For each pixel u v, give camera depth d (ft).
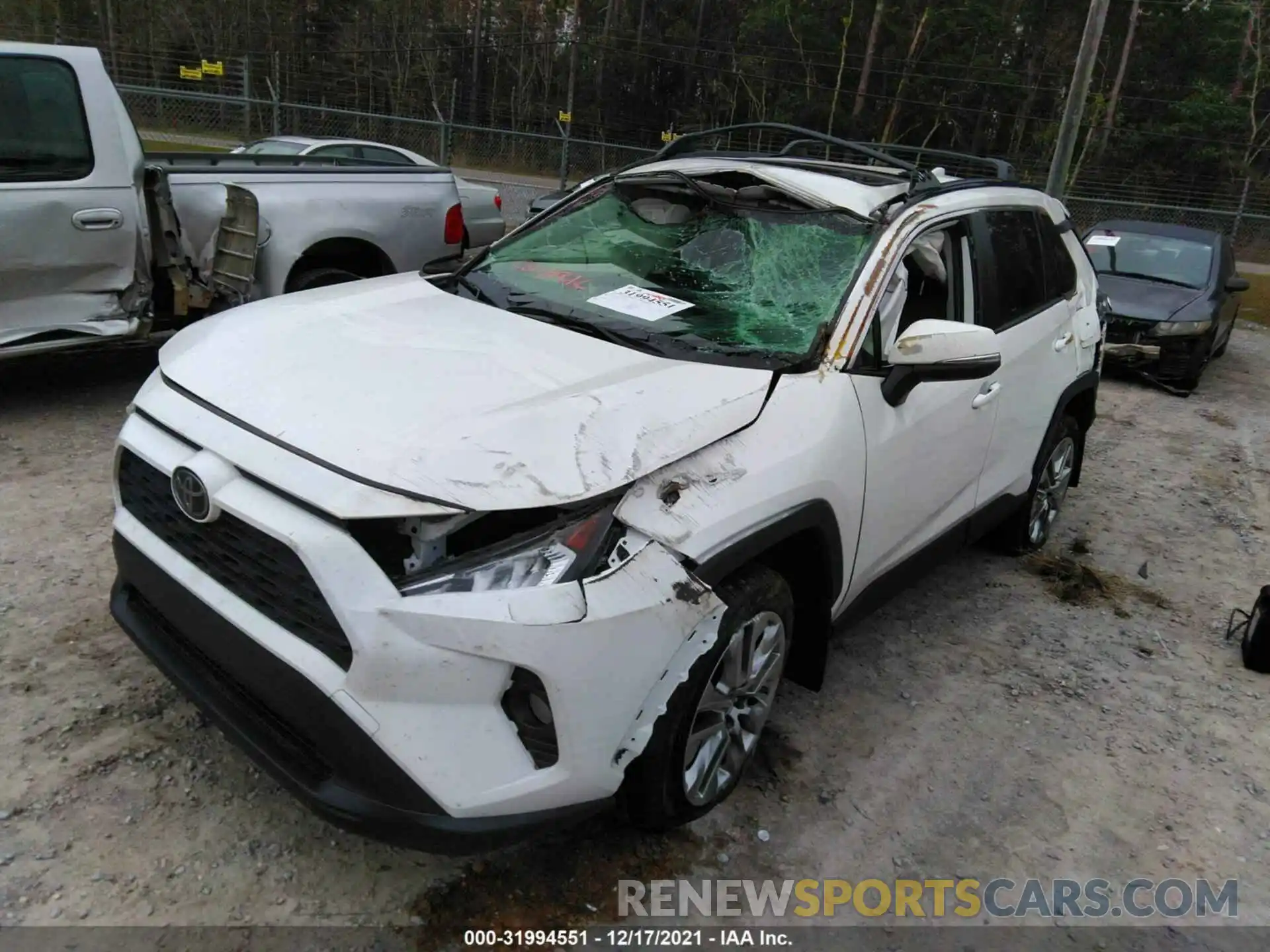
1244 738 12.34
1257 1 158.81
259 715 7.95
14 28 117.19
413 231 22.18
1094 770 11.35
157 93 51.16
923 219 11.44
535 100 154.51
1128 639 14.66
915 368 10.11
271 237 19.70
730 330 10.37
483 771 7.17
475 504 7.16
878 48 151.53
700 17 158.92
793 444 9.05
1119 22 162.40
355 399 8.12
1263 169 144.77
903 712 12.03
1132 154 142.72
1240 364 39.14
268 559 7.46
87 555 13.17
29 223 16.24
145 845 8.56
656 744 8.21
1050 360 14.74
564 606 7.18
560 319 10.65
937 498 12.03
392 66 149.79
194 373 8.93
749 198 12.05
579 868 8.91
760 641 9.30
